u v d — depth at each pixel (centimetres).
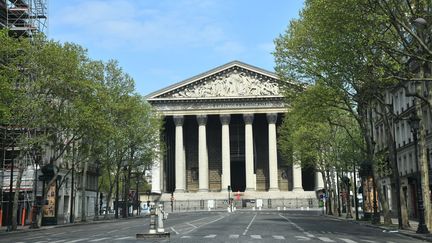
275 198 11581
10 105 4059
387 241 2561
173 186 12838
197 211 10650
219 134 13112
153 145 7669
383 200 4119
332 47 2962
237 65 12031
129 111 6631
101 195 9706
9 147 4991
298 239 2620
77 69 4616
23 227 5103
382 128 6769
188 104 12069
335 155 6106
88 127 4859
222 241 2491
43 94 4575
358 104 4059
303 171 12694
